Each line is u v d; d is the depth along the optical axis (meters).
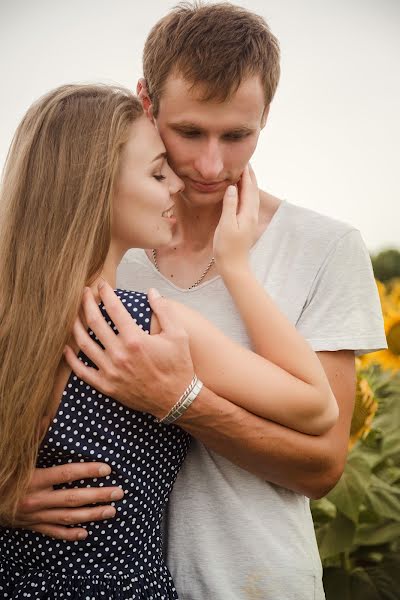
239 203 2.10
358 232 2.16
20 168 1.88
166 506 2.11
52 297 1.79
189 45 1.95
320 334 2.08
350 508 2.83
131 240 1.96
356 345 2.08
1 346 1.83
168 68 1.99
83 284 1.81
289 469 1.99
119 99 1.92
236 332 2.12
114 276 1.96
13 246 1.86
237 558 2.04
